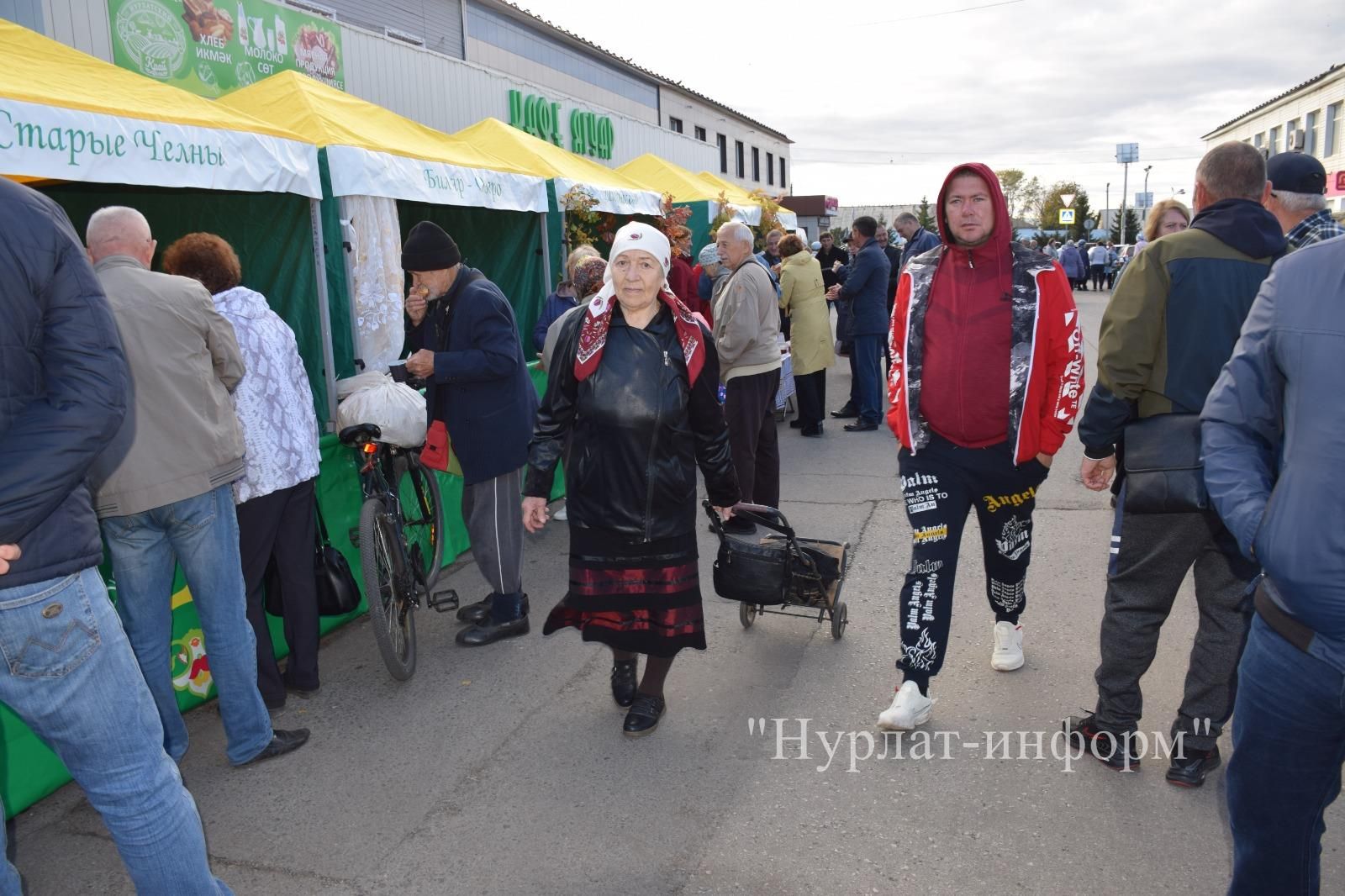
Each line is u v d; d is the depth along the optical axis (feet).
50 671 6.26
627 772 10.64
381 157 17.94
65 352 6.10
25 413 6.03
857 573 16.69
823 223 123.85
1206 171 9.18
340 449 15.31
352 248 18.17
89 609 6.45
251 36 24.54
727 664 13.29
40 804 10.60
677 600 10.90
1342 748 5.86
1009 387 10.28
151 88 14.96
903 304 10.89
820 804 9.80
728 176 111.14
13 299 5.92
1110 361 9.21
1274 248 8.87
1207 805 9.46
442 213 26.14
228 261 12.00
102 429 6.18
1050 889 8.32
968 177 10.14
